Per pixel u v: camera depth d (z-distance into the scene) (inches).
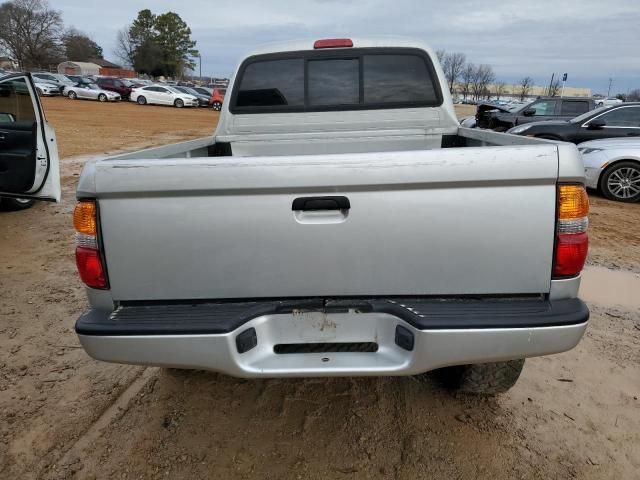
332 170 73.5
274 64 144.4
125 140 630.5
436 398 109.6
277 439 97.5
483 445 95.5
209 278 78.0
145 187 74.5
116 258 77.7
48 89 1462.8
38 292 169.3
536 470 89.7
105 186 74.7
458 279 76.9
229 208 75.5
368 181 73.6
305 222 75.8
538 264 76.0
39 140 227.6
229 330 75.1
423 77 143.0
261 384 115.3
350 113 145.2
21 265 195.5
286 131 147.7
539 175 72.9
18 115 232.5
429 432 99.0
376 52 141.9
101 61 3863.2
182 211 75.8
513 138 104.3
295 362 78.4
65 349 132.6
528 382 116.3
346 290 78.0
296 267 77.4
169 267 77.7
